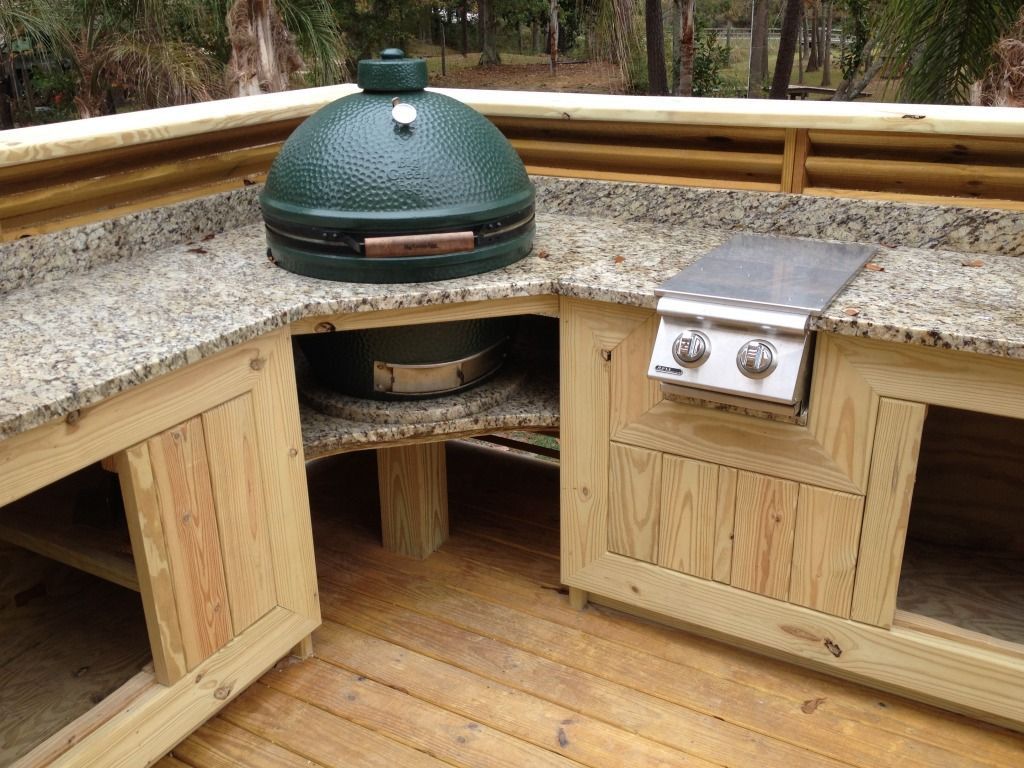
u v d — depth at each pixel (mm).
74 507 1910
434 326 1971
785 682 1940
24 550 2084
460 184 1853
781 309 1619
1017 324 1547
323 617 2176
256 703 1899
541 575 2338
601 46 7883
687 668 1986
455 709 1872
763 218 2195
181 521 1614
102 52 8125
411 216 1813
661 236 2207
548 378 2285
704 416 1817
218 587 1724
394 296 1803
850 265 1888
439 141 1856
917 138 1991
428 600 2240
